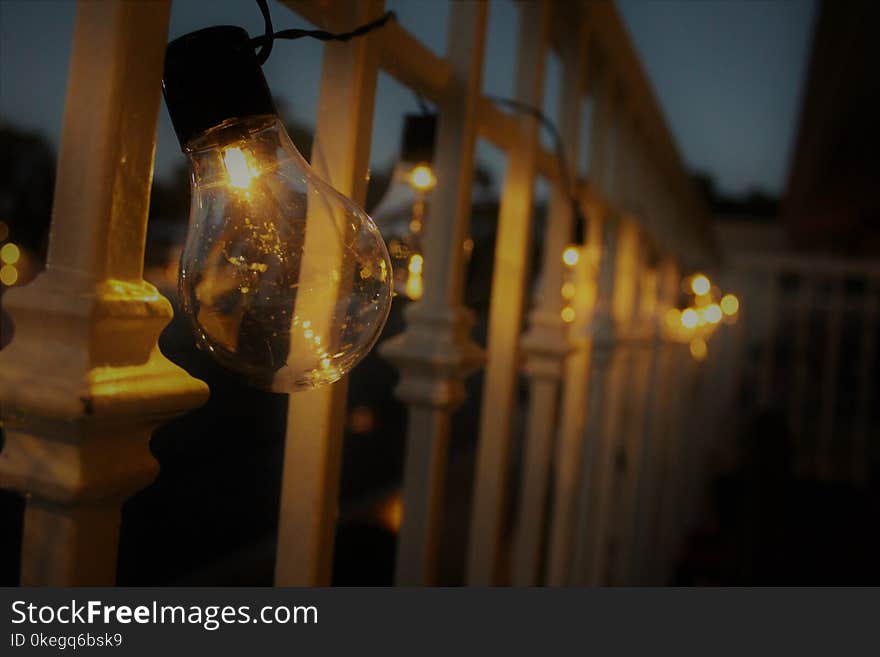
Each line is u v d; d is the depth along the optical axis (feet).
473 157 1.75
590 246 3.07
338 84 1.35
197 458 7.53
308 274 1.05
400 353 1.70
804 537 5.20
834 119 8.43
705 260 8.76
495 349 2.18
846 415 11.51
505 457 2.21
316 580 1.41
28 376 1.02
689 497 7.63
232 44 1.05
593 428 3.43
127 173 1.07
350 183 1.35
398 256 1.82
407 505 1.77
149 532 5.44
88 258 1.04
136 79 1.06
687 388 7.16
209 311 1.04
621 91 3.34
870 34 5.82
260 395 10.07
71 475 1.05
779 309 12.47
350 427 9.71
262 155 1.05
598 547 3.55
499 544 2.22
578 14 2.47
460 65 1.71
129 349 1.07
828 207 14.06
